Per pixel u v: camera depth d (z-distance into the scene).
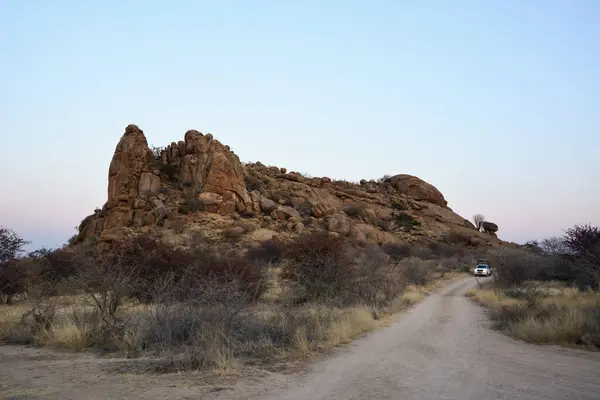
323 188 89.06
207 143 67.75
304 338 11.73
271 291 26.38
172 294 13.42
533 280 33.53
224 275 21.31
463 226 95.38
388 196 98.62
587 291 24.19
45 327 13.61
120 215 56.81
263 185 77.12
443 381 8.17
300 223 63.16
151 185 61.94
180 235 52.44
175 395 7.44
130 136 64.50
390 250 67.00
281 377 8.72
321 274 22.72
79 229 64.44
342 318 15.66
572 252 30.14
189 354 10.20
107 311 13.31
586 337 12.21
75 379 8.59
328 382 8.30
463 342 12.90
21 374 9.05
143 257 22.70
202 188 63.50
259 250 47.03
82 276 14.09
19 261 25.36
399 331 15.31
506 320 16.42
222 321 11.69
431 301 28.03
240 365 9.66
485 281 45.88
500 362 9.91
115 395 7.44
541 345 12.23
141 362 10.09
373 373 8.98
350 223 70.12
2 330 13.94
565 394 7.21
